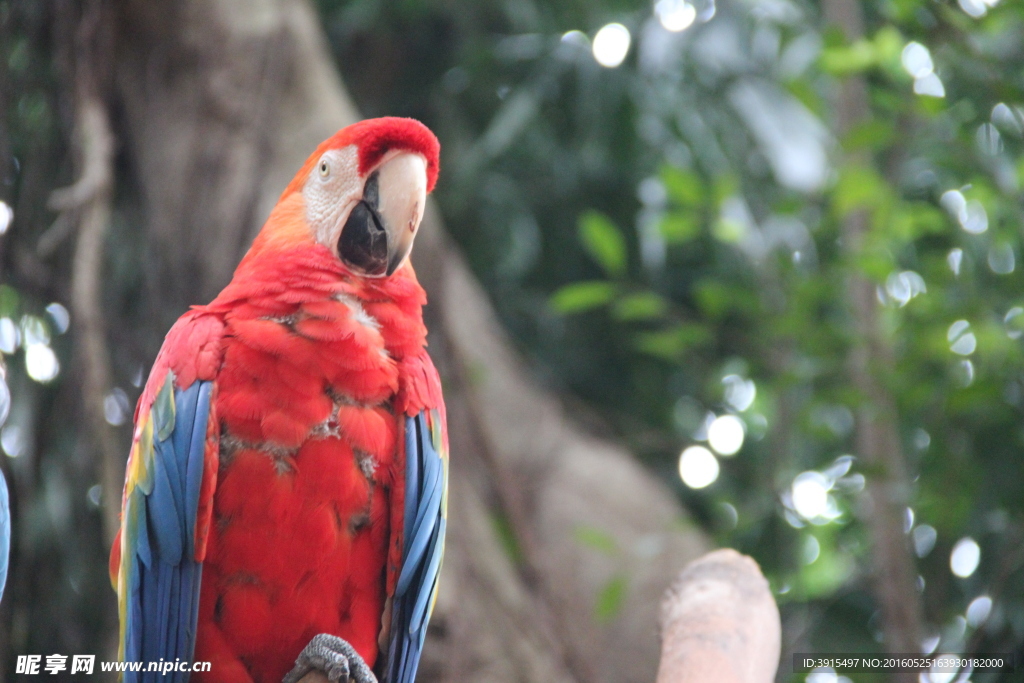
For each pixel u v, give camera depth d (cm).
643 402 1195
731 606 439
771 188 1147
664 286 1188
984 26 711
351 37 1202
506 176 1180
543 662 737
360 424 427
